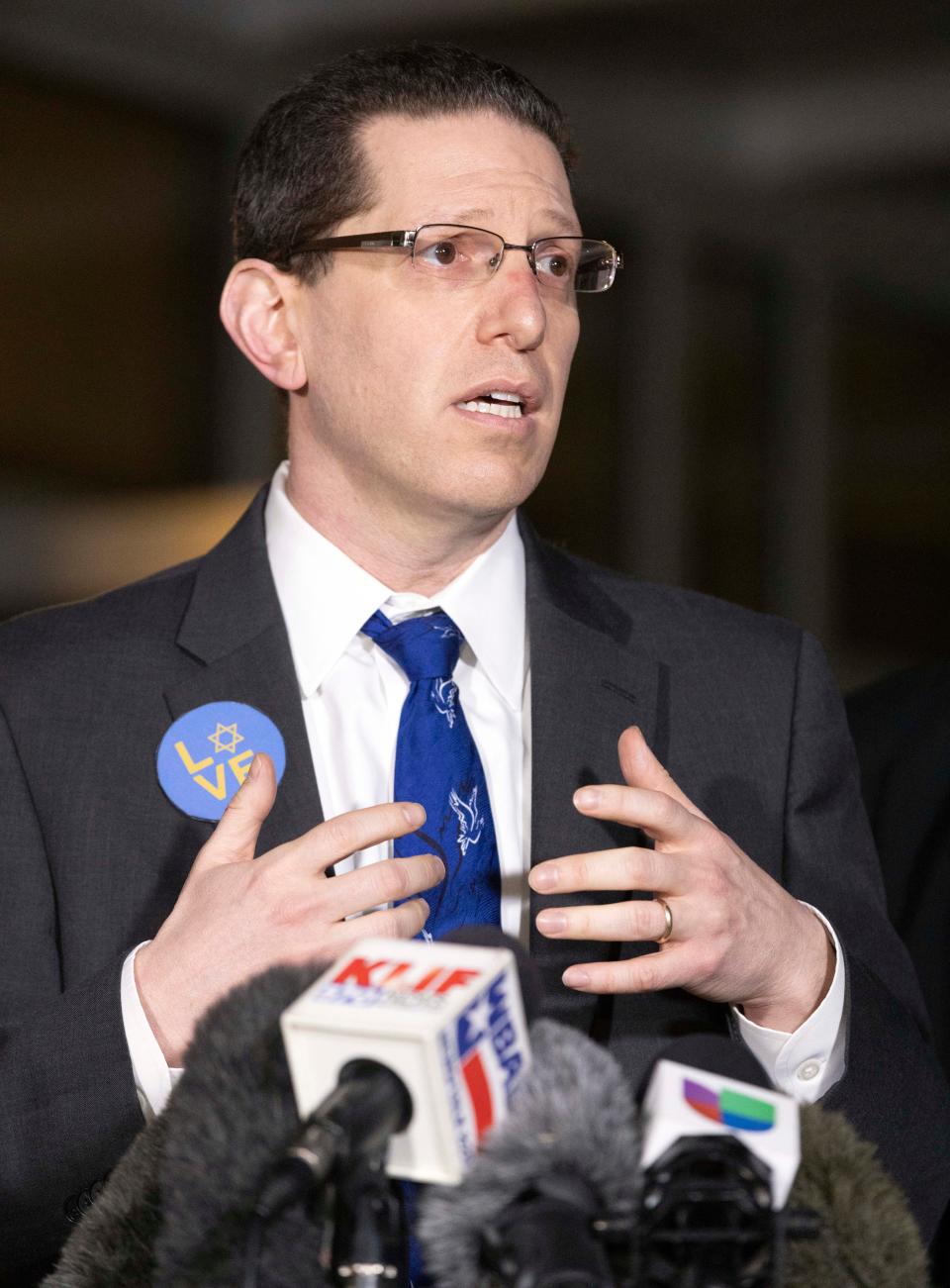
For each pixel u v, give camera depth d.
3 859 5.01
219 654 5.30
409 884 4.06
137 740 5.16
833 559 23.64
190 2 17.16
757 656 5.77
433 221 4.95
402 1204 2.71
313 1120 2.46
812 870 5.37
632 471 21.41
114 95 16.84
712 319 22.66
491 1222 2.53
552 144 5.30
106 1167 4.40
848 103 21.97
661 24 19.09
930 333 25.27
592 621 5.66
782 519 23.12
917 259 24.84
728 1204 2.58
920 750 7.30
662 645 5.72
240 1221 2.69
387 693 5.36
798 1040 4.49
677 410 21.84
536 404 4.99
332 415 5.21
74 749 5.14
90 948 4.88
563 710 5.34
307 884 4.05
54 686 5.28
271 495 5.80
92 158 16.73
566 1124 2.61
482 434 4.93
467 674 5.43
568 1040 2.83
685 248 22.03
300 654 5.36
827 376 23.83
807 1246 2.84
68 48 16.28
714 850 4.19
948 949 6.80
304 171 5.25
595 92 20.50
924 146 21.81
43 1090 4.39
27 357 16.19
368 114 5.17
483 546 5.51
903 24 19.75
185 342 17.45
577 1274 2.34
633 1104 2.83
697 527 22.16
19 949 4.93
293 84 5.54
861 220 24.03
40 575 16.31
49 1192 4.42
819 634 23.36
